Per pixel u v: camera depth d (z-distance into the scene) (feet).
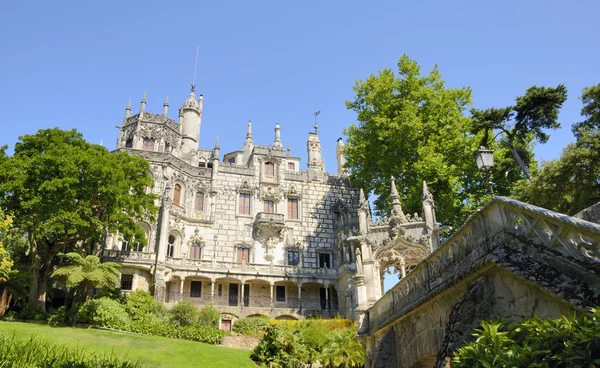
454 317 30.71
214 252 170.60
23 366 38.17
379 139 129.08
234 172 186.29
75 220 113.70
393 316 50.21
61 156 117.70
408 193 124.77
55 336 83.71
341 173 215.10
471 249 34.24
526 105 120.88
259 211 183.21
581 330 19.02
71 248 137.18
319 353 91.91
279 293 168.25
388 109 132.36
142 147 176.55
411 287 47.11
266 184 187.42
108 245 149.07
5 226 103.96
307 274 167.73
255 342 115.03
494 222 31.19
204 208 177.37
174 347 90.38
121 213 125.90
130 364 47.83
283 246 178.81
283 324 136.26
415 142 126.93
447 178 116.16
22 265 139.23
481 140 126.21
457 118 127.44
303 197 190.60
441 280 39.27
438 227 72.38
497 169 121.19
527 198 93.76
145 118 180.45
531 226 27.02
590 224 21.71
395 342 51.37
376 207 134.41
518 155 127.75
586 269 22.24
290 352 90.79
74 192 113.91
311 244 182.70
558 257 24.32
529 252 26.81
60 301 142.72
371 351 63.21
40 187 111.55
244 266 162.71
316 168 198.18
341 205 189.16
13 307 120.67
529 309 26.12
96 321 105.50
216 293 161.89
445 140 124.36
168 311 126.41
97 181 122.01
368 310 66.03
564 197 89.30
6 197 116.37
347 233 172.24
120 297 123.65
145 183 138.31
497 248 29.58
